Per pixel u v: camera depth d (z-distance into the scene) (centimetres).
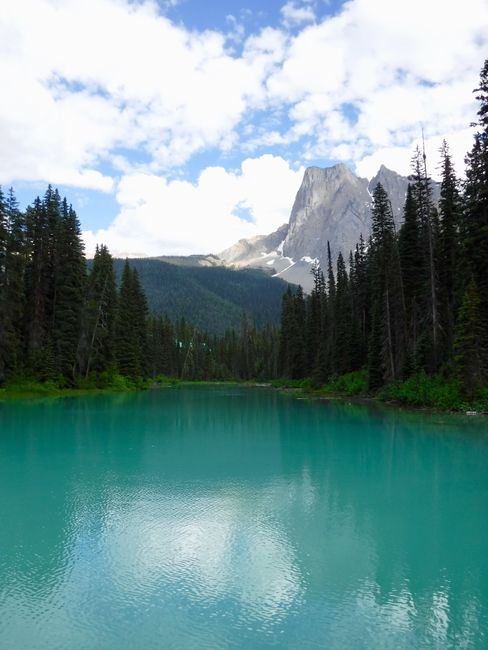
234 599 875
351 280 7488
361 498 1468
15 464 1942
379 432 2706
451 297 4544
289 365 10012
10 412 3709
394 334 4931
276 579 949
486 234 3656
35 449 2261
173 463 1969
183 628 788
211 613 830
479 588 916
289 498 1470
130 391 6906
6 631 776
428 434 2597
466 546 1105
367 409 4016
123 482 1658
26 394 5025
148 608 845
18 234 5300
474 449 2192
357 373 6097
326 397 5734
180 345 15100
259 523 1251
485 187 3659
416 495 1493
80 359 6288
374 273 5912
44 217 5938
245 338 16825
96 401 4906
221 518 1288
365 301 6819
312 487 1597
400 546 1104
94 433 2761
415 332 4672
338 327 6619
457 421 3059
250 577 957
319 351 7356
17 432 2758
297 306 10119
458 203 4547
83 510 1351
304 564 1015
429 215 4578
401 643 750
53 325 5947
